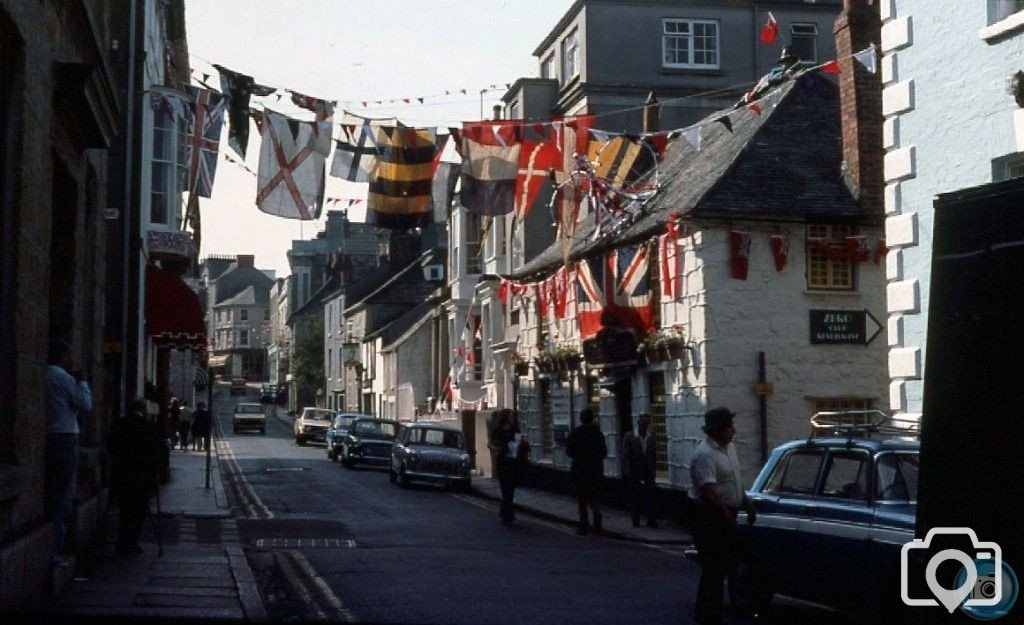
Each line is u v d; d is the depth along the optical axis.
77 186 13.09
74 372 12.77
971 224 5.25
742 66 38.44
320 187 16.19
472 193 17.20
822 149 23.22
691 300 22.42
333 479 34.50
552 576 13.77
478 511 25.08
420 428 32.94
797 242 22.14
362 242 102.69
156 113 28.72
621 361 24.83
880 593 9.48
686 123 37.78
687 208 21.77
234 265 160.88
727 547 9.84
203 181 16.02
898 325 16.16
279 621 9.89
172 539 17.39
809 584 10.42
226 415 93.62
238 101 15.76
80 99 11.45
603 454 20.55
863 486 10.12
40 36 9.99
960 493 5.23
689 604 11.66
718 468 9.95
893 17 16.41
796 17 38.78
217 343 148.62
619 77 37.81
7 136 9.20
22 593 8.91
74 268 13.19
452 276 47.28
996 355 5.09
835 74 24.55
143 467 14.62
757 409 21.72
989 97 14.72
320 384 95.62
